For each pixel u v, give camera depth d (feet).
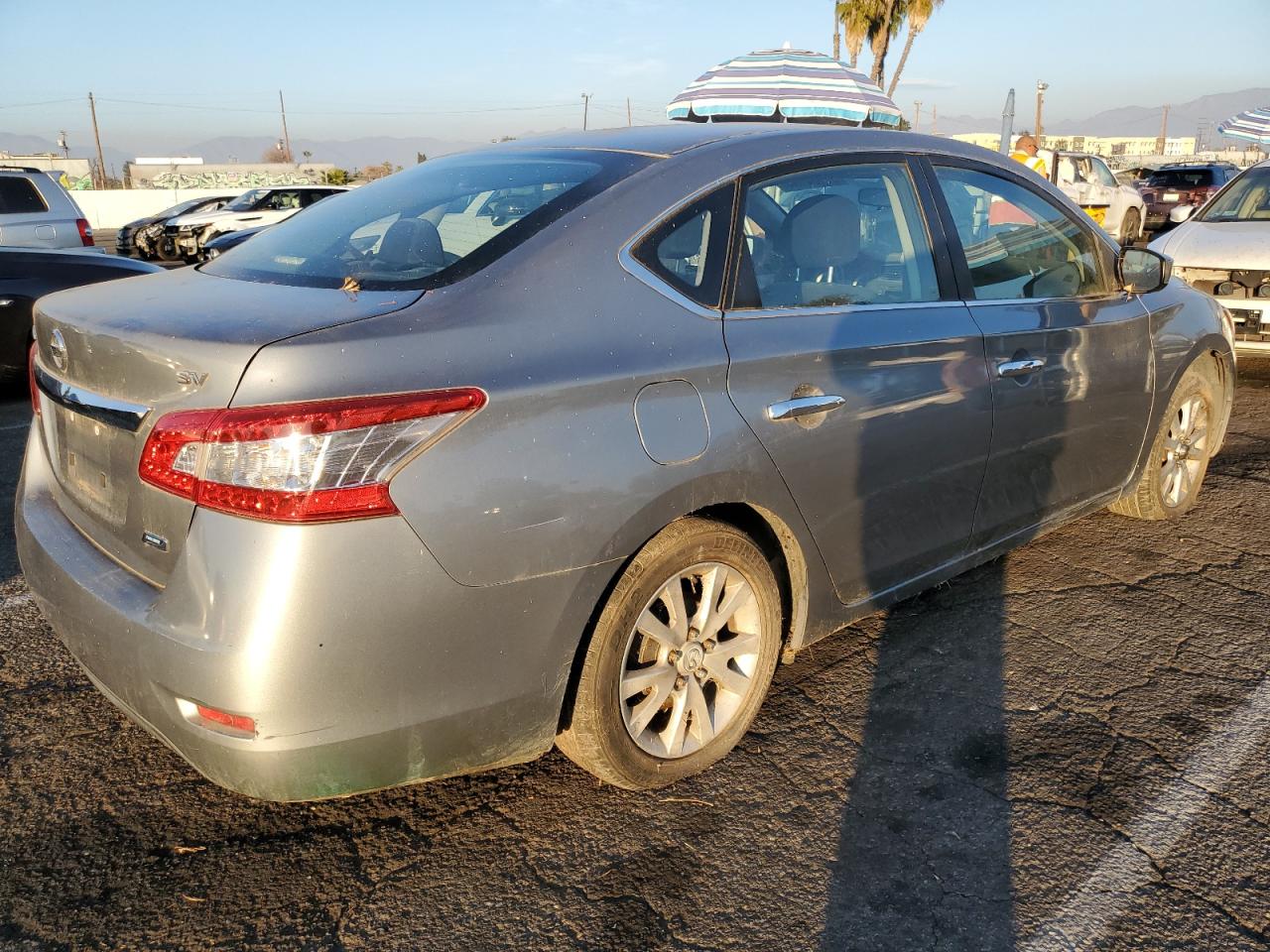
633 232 7.77
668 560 7.61
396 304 6.85
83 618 6.92
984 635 11.19
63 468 8.03
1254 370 26.40
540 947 6.66
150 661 6.36
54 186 36.86
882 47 97.25
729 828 7.88
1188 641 11.04
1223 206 27.09
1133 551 13.53
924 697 9.87
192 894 7.13
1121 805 8.18
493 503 6.47
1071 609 11.82
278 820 7.97
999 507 10.80
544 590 6.81
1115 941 6.75
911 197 9.95
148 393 6.55
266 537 5.95
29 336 21.98
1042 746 9.04
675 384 7.43
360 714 6.29
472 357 6.58
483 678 6.71
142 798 8.22
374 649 6.21
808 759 8.82
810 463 8.41
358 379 6.15
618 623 7.43
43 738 9.08
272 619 5.95
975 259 10.45
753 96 37.68
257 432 5.92
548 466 6.70
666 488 7.30
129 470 6.77
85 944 6.65
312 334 6.32
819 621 9.16
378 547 6.11
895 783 8.46
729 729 8.63
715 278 8.09
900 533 9.62
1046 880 7.32
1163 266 12.38
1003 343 10.28
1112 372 11.95
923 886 7.26
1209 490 16.11
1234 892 7.20
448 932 6.80
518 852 7.60
